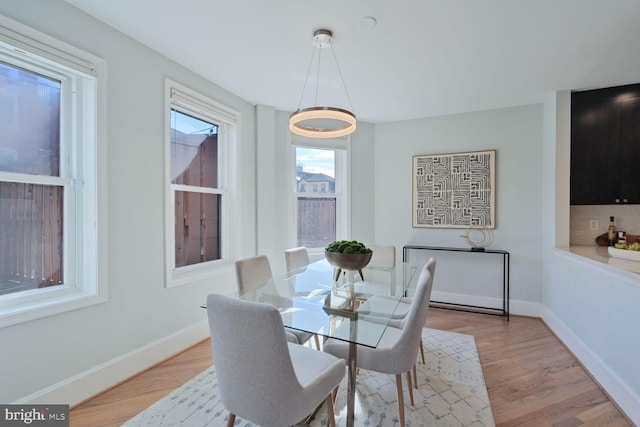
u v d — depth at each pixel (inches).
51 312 68.1
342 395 77.4
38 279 71.4
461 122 147.9
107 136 79.8
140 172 89.0
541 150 133.8
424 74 106.6
